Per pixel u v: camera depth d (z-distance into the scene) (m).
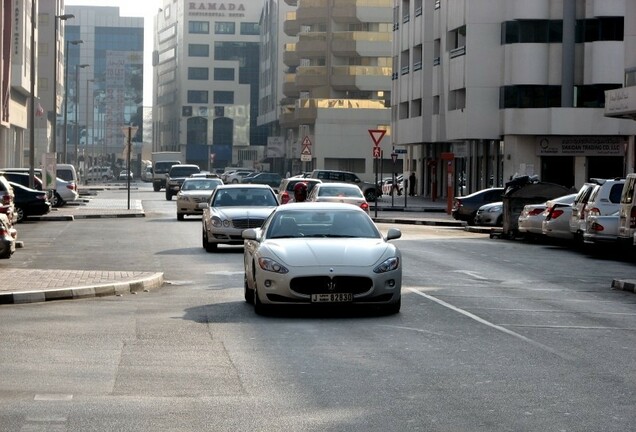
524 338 17.00
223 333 17.30
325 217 21.39
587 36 79.12
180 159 149.38
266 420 10.78
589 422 10.77
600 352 15.68
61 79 173.25
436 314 19.97
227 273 28.92
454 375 13.52
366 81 140.50
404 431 10.31
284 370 13.82
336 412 11.20
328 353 15.27
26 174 64.75
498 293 24.25
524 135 81.00
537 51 79.75
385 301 19.61
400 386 12.73
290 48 152.12
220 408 11.37
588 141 80.06
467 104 83.00
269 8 193.50
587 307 21.88
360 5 140.12
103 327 17.92
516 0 80.06
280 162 180.38
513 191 46.53
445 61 91.25
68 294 22.66
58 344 15.95
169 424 10.57
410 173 109.38
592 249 40.59
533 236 45.12
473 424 10.64
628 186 32.94
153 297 23.06
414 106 103.75
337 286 19.33
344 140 138.88
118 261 32.69
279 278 19.31
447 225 59.03
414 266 31.33
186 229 50.19
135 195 102.56
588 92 79.50
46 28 164.50
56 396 11.96
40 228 50.59
